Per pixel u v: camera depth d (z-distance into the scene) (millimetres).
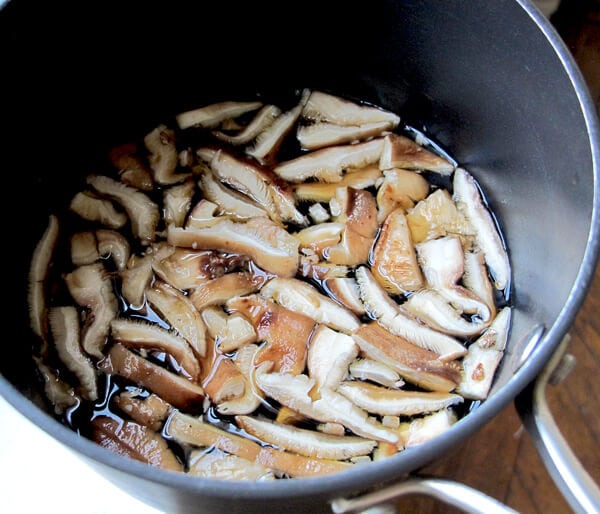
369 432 349
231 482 272
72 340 367
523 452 402
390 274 384
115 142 426
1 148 368
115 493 366
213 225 386
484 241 397
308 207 401
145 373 360
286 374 359
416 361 362
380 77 421
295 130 422
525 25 348
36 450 370
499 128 390
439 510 388
